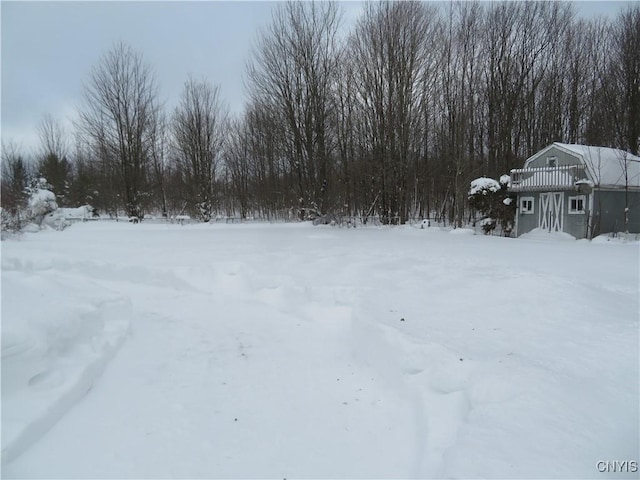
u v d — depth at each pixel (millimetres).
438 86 27797
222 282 8844
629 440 2861
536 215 21250
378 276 8570
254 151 35438
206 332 6262
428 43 26391
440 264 9922
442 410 3559
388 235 19000
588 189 18969
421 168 28688
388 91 26312
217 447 3453
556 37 29375
